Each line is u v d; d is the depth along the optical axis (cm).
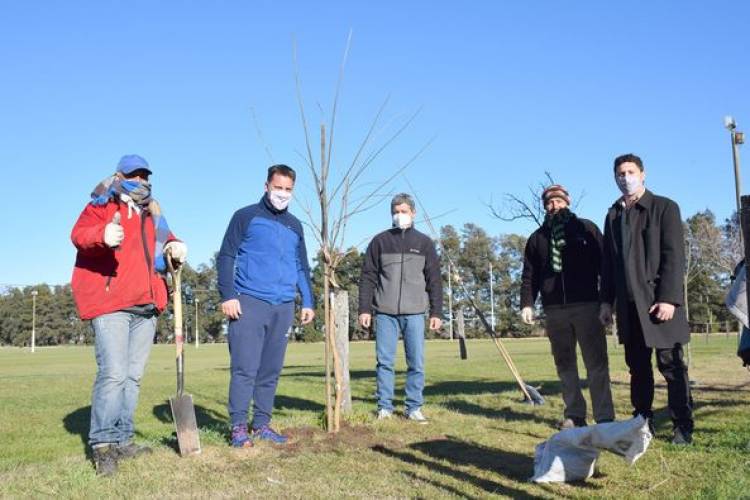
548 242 636
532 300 660
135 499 416
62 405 981
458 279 877
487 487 438
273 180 585
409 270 710
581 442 433
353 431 623
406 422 673
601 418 611
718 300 5091
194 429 539
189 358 3447
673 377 555
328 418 623
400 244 716
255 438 584
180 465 502
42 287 10931
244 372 564
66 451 593
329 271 633
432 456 528
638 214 565
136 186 523
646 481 444
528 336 7731
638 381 575
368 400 965
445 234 8419
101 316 500
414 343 702
